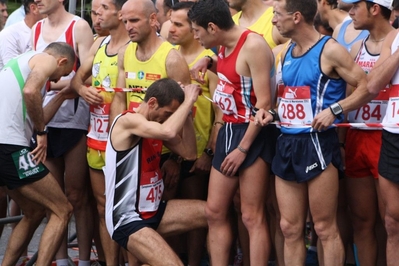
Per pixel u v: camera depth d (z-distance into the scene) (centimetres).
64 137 1625
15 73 1466
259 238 1348
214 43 1333
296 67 1262
